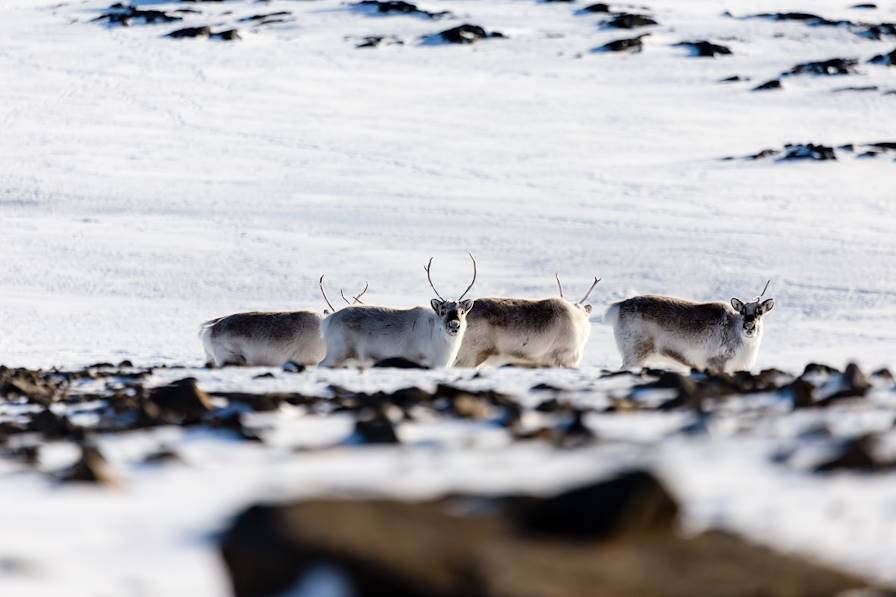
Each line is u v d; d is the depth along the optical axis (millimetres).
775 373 43500
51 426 27453
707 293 162000
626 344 71188
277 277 175750
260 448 23391
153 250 194250
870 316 143500
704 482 16656
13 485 18234
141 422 27703
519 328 67688
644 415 27375
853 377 32625
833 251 189500
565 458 19562
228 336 68938
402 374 48312
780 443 20328
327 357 64250
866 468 16828
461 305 62406
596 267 180375
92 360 86375
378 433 22672
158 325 137875
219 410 31250
